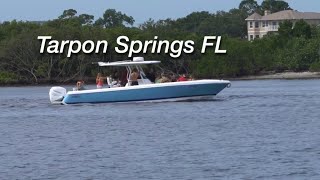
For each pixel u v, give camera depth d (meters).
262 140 50.97
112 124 62.34
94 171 41.66
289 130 56.19
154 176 40.00
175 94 74.88
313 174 39.34
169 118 65.19
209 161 43.50
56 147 50.62
